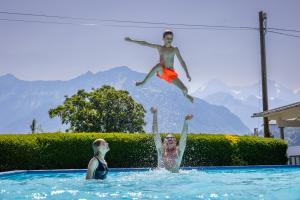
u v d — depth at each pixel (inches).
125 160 686.5
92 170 399.5
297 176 480.4
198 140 718.5
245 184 378.6
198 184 377.1
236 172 552.1
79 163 666.8
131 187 348.8
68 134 676.7
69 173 556.4
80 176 497.0
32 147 637.3
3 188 357.1
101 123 1665.8
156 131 538.0
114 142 684.1
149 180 410.9
